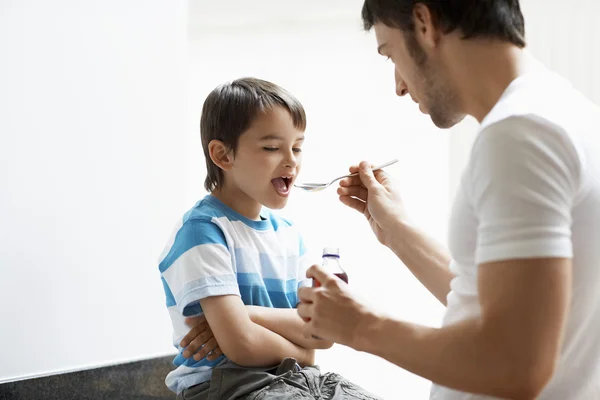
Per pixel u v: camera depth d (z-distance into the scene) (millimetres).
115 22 1815
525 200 757
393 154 3256
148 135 1910
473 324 794
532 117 775
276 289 1397
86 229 1729
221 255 1299
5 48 1536
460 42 881
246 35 3350
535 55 3113
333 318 902
